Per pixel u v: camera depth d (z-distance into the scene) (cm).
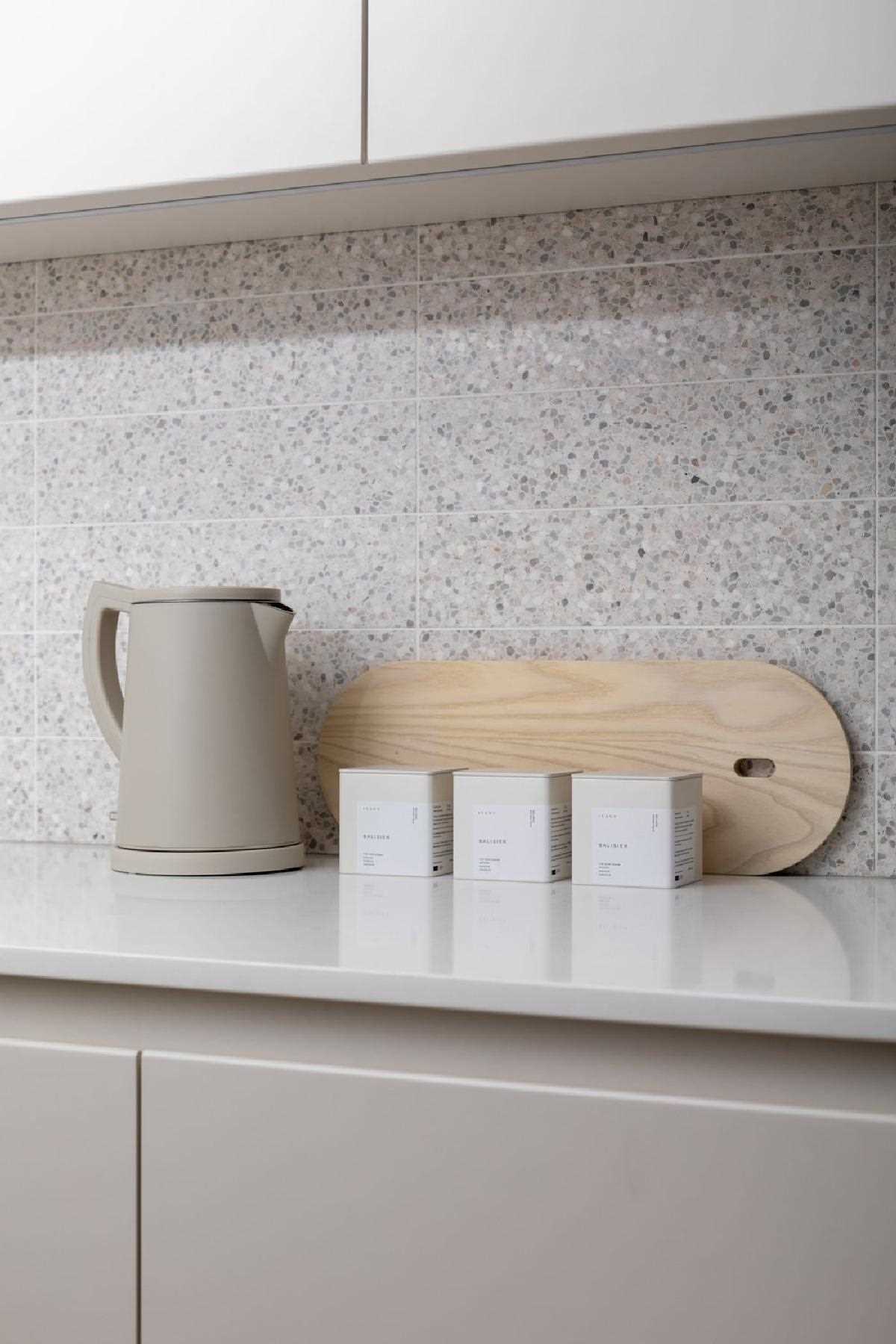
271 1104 74
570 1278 70
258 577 129
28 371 136
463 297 124
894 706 113
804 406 115
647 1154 68
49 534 135
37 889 102
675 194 115
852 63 92
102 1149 77
